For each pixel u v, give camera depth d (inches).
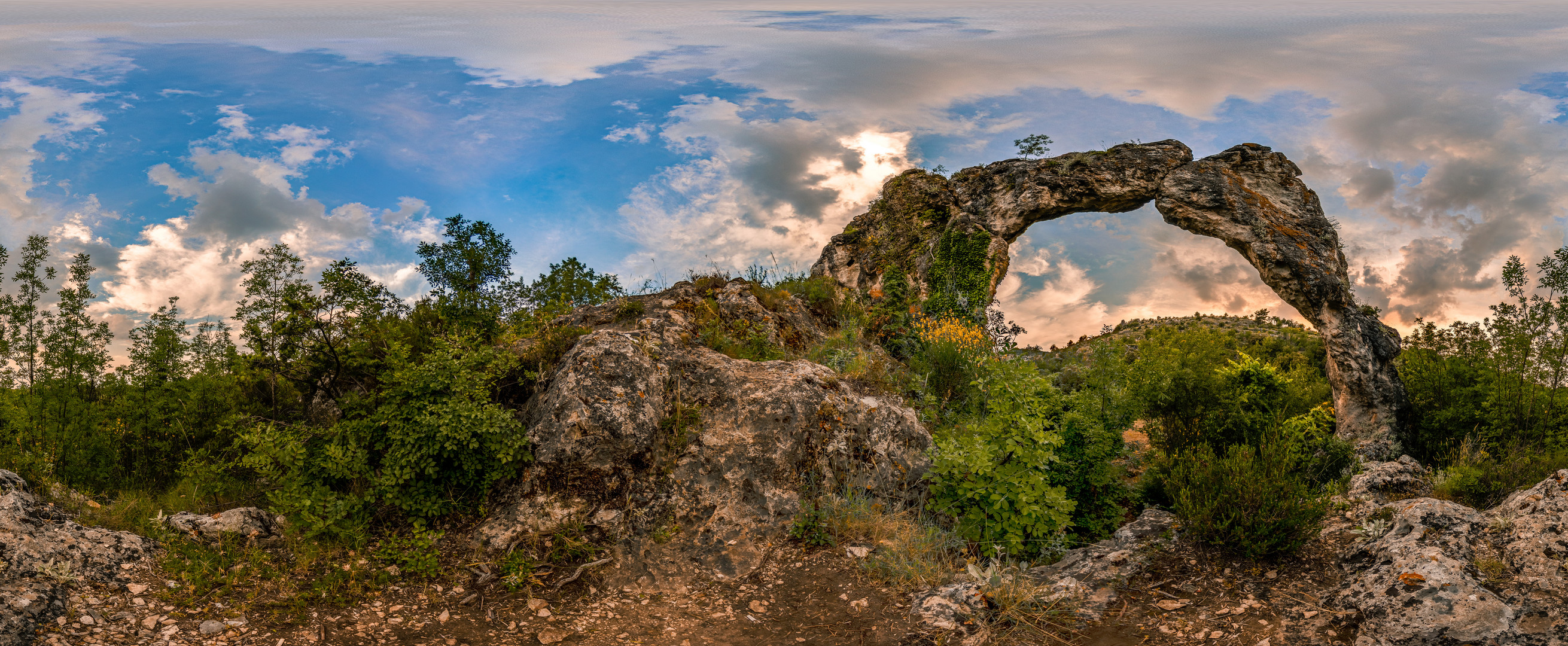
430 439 247.9
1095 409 378.9
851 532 258.2
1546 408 462.6
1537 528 197.2
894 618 210.8
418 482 251.1
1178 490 252.8
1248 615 197.5
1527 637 163.0
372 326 325.7
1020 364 347.6
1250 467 239.0
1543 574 182.7
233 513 241.4
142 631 181.0
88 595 188.2
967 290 765.9
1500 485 275.0
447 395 260.5
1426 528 211.2
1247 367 530.0
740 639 205.2
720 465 272.1
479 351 290.0
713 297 427.5
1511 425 472.4
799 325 448.5
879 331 549.6
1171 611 205.6
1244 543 222.4
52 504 232.5
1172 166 779.4
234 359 317.1
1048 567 246.2
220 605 198.4
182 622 188.2
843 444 288.4
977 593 213.8
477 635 201.8
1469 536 204.7
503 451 249.8
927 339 516.4
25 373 279.6
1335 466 461.4
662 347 313.4
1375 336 681.0
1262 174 764.0
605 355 283.9
